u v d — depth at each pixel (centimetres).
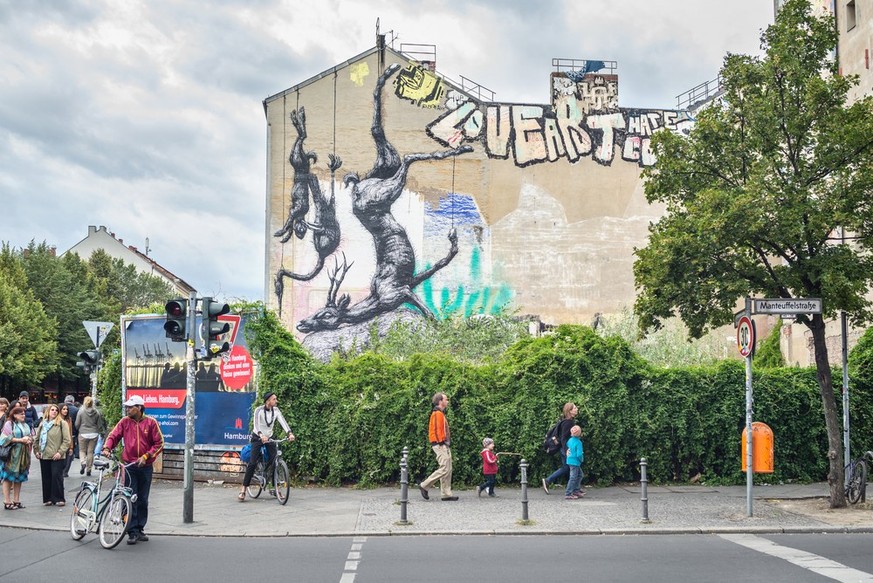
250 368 1848
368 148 4219
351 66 4244
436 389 1809
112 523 1175
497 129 4284
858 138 1466
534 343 1869
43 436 1628
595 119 4347
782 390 1866
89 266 7875
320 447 1822
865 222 1488
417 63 4262
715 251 1509
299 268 4153
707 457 1842
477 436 1786
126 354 1998
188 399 1399
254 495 1673
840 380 1878
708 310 1594
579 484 1638
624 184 4331
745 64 1595
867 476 1688
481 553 1108
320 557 1083
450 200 4231
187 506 1380
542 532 1270
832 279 1422
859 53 2594
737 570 984
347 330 4138
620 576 951
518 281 4231
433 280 4188
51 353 5628
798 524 1319
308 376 1839
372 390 1830
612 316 3888
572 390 1797
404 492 1341
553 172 4297
